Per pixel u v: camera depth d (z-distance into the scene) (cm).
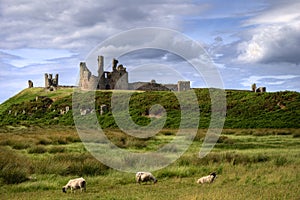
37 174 2070
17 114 10156
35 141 3694
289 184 1673
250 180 1856
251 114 6925
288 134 4975
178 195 1502
